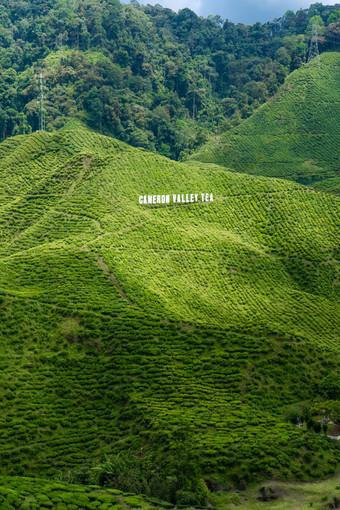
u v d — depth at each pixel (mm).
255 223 189250
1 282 137000
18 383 107500
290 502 76438
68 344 119000
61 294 132500
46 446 95062
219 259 166375
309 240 181500
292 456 84812
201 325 127625
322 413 98875
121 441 94375
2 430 96438
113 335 120750
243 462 82125
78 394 107438
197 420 94312
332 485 80625
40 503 68875
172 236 172000
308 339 126812
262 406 104062
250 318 140125
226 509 73938
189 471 79312
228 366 113875
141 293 138000
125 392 106562
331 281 167125
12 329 119562
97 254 153750
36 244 170750
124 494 75312
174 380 109312
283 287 162250
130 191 193125
